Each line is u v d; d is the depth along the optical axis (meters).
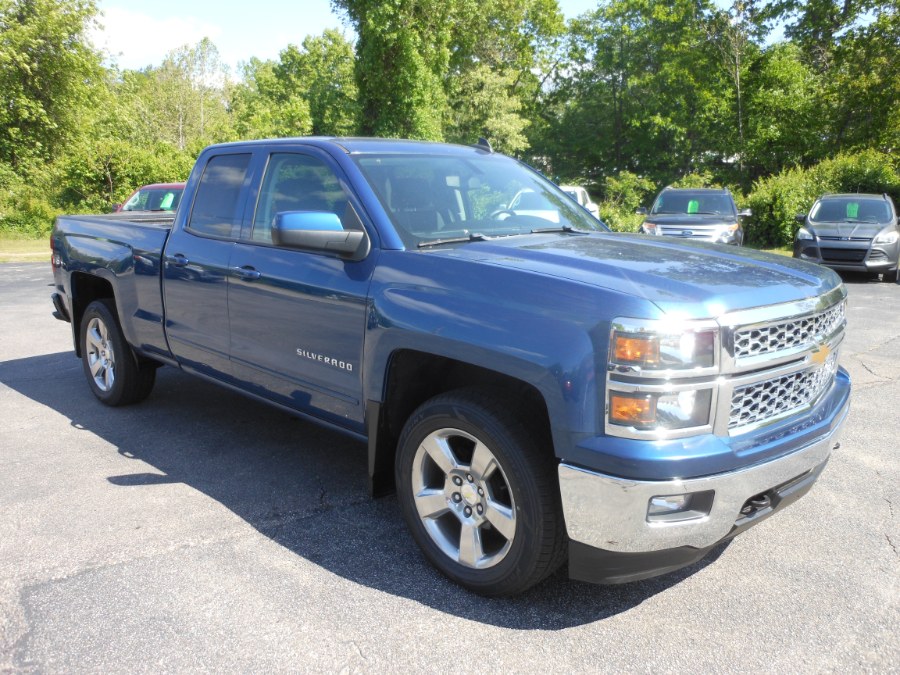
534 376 2.59
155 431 5.02
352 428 3.50
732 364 2.50
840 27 35.22
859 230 13.88
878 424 5.17
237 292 3.99
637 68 44.94
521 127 37.91
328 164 3.67
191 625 2.74
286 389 3.81
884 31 28.48
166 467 4.37
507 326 2.69
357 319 3.27
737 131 36.94
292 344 3.68
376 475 3.36
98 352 5.60
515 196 4.04
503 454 2.71
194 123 62.97
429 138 30.91
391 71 30.47
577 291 2.60
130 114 36.44
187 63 68.25
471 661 2.55
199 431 5.03
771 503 2.78
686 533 2.51
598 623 2.79
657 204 15.72
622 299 2.50
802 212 19.84
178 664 2.52
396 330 3.04
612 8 45.41
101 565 3.19
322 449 4.71
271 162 4.04
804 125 32.56
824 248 13.85
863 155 22.44
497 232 3.65
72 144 29.34
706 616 2.85
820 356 2.87
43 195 27.14
